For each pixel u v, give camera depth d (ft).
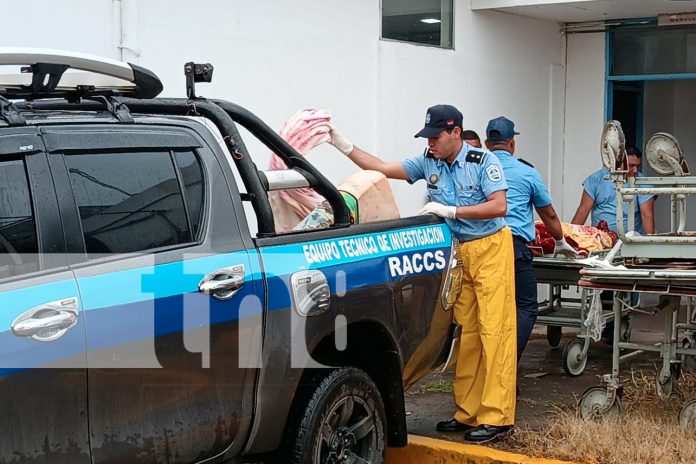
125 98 13.67
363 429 15.64
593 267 18.28
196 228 13.21
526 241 21.61
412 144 28.60
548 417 20.43
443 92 29.76
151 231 12.59
